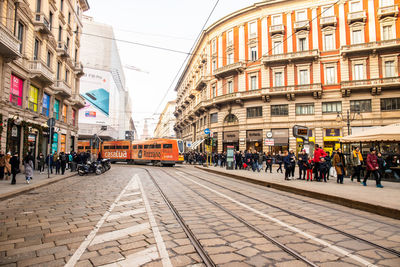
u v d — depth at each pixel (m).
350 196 7.25
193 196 8.12
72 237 4.22
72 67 26.38
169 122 76.88
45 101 20.28
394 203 6.20
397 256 3.45
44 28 18.12
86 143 37.53
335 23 25.62
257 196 8.28
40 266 3.13
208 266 3.11
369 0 24.80
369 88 24.00
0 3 13.64
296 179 12.57
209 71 35.34
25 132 16.56
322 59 25.98
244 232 4.46
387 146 13.76
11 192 8.66
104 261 3.26
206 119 36.09
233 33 31.27
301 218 5.48
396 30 23.80
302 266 3.13
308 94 26.12
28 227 4.83
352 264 3.18
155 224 4.92
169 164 28.22
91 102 50.28
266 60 27.30
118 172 18.41
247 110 29.52
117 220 5.26
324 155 11.56
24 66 16.30
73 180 13.42
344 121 24.81
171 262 3.23
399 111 23.17
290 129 26.64
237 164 20.42
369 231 4.57
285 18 27.80
